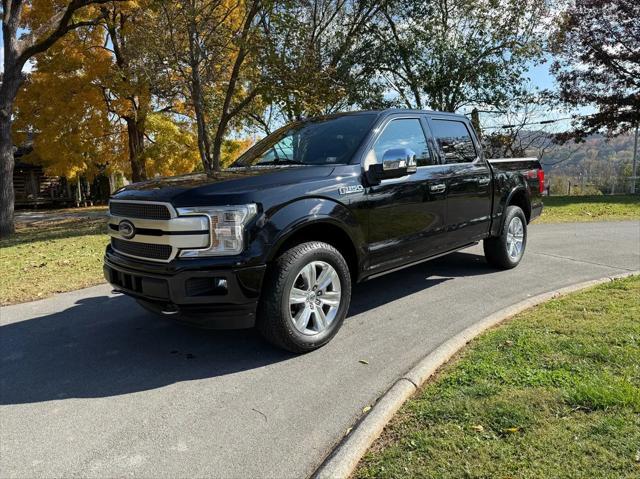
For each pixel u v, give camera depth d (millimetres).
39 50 14805
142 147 21641
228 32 12773
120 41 18828
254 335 4293
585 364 3127
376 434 2598
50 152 18000
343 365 3592
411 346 3891
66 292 5941
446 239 5203
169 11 11953
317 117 5305
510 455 2264
